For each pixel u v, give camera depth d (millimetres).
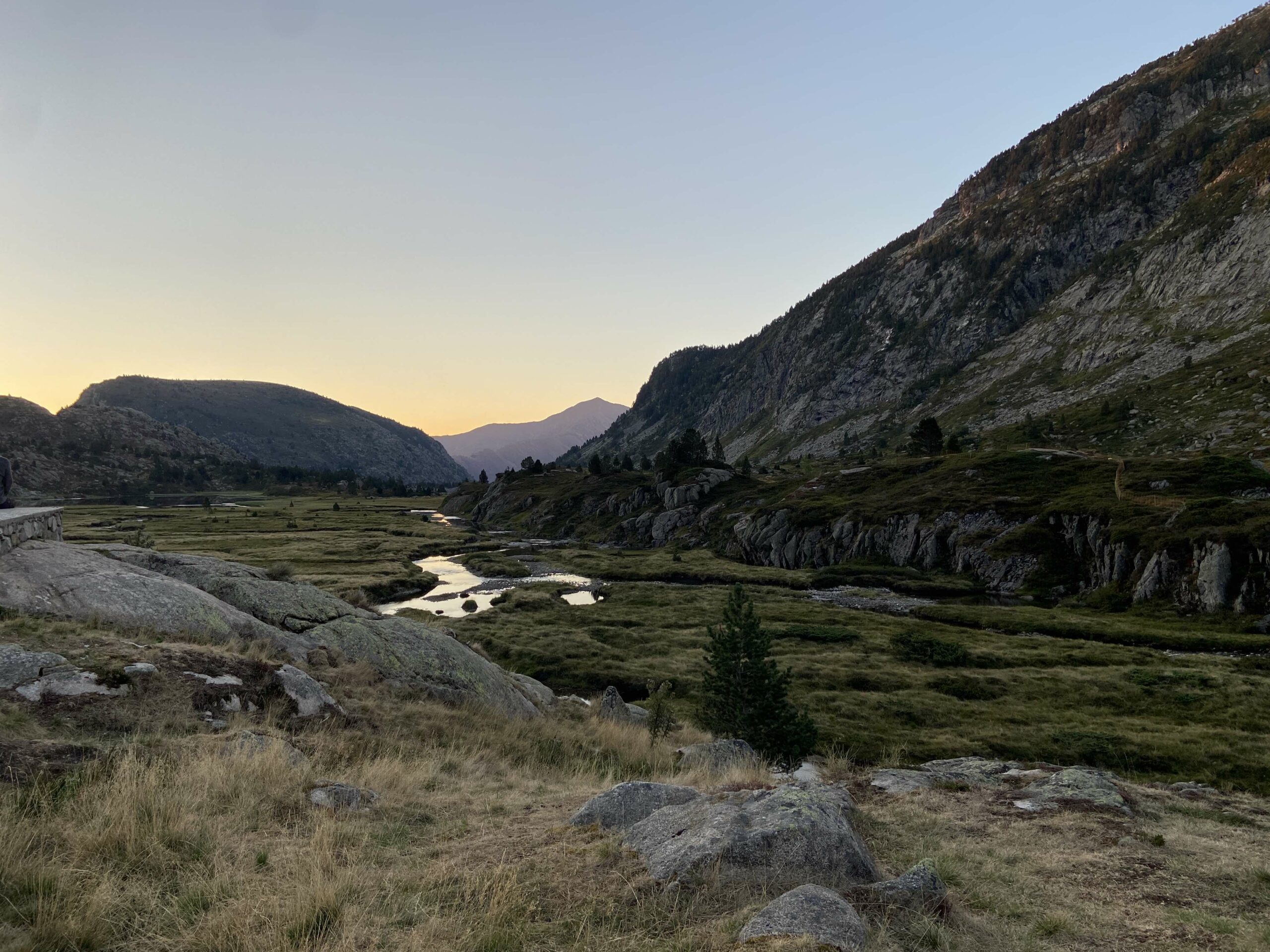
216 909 6648
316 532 141375
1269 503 67750
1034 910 7883
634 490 153500
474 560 108062
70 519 159875
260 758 11008
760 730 23672
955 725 35125
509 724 19016
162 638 15547
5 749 9312
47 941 5754
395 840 9273
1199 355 176750
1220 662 46062
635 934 6383
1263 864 9797
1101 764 29281
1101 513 78125
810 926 6023
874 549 96062
